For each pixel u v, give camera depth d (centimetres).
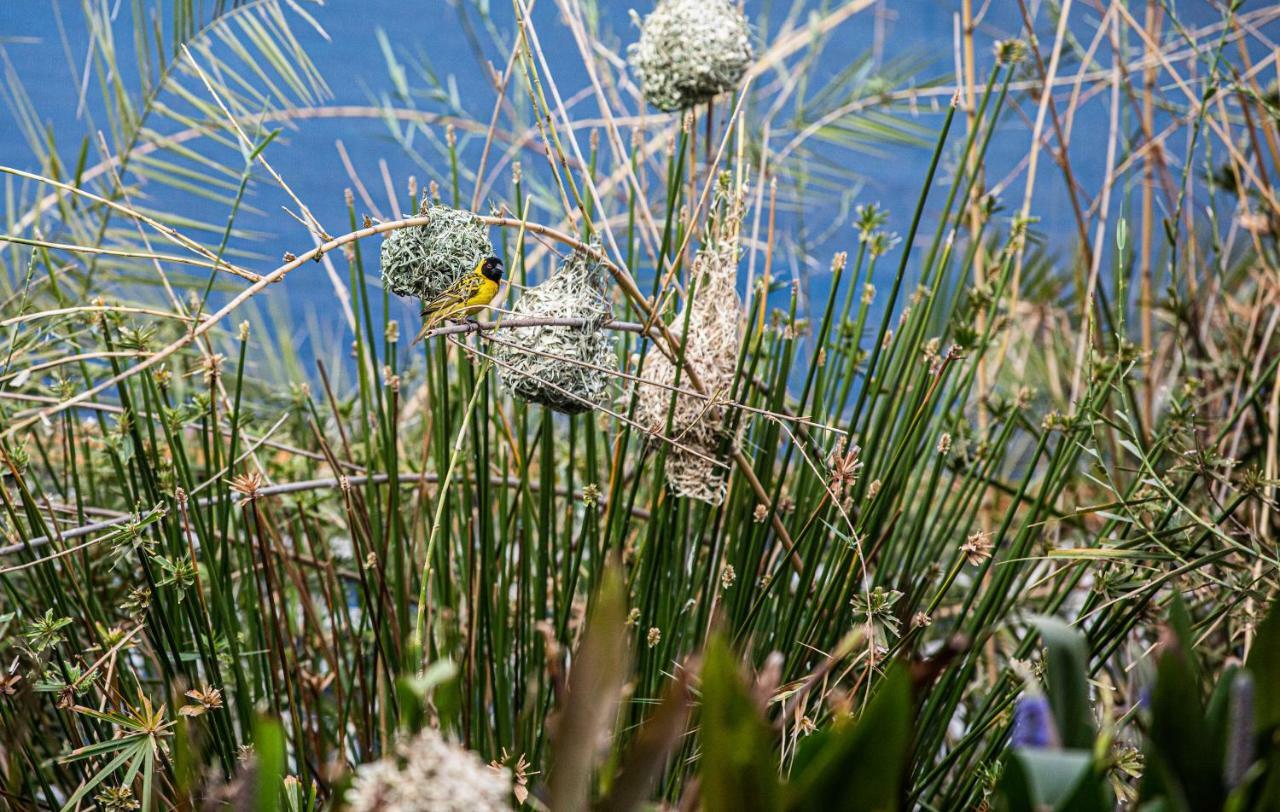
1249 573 250
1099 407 251
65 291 300
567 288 228
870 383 251
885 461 258
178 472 247
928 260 261
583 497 250
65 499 270
